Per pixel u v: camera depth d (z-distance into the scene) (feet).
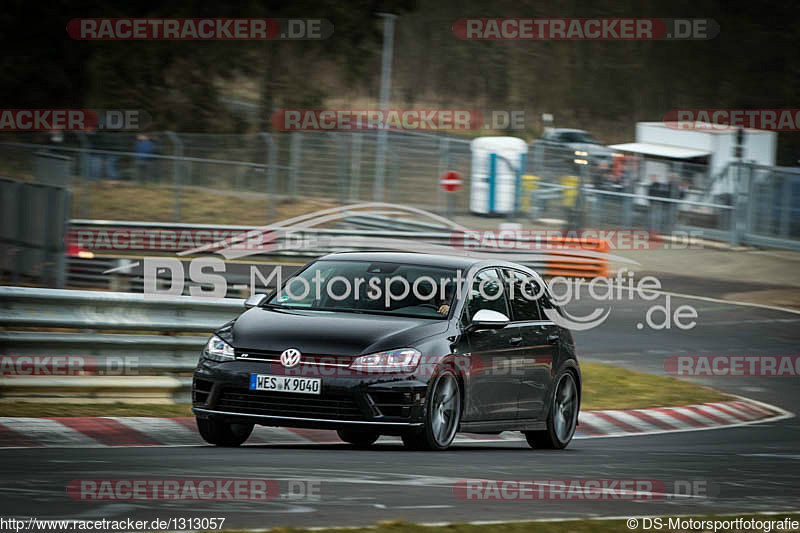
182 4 567.18
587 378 190.19
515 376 114.83
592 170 428.97
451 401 105.09
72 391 124.98
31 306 125.18
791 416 179.11
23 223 239.30
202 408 102.01
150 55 564.30
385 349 100.53
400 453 100.68
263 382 99.55
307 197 430.20
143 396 130.00
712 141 522.47
